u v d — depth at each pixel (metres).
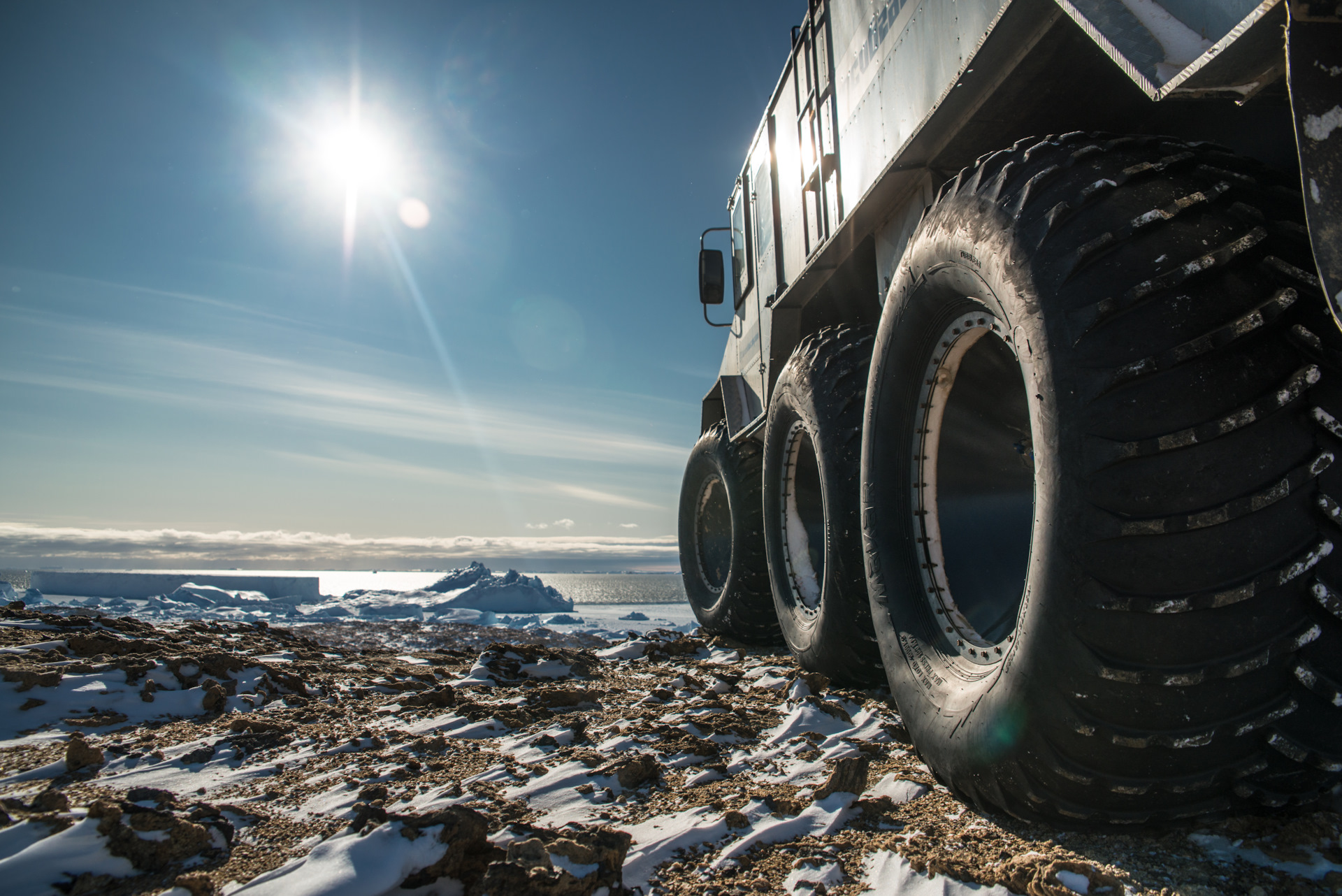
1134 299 1.60
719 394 6.85
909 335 2.67
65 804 1.77
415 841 1.54
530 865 1.48
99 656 3.60
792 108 4.44
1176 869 1.59
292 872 1.51
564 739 2.78
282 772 2.38
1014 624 2.26
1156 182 1.78
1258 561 1.48
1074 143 2.02
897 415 2.75
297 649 4.93
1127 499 1.55
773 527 4.46
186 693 3.17
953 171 2.83
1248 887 1.50
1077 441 1.62
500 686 3.97
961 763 1.97
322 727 2.97
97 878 1.49
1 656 3.32
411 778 2.31
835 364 3.57
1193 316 1.57
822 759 2.47
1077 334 1.66
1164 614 1.51
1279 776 1.56
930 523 2.64
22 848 1.55
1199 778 1.58
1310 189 1.18
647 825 1.93
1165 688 1.52
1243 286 1.57
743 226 5.71
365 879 1.45
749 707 3.29
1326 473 1.46
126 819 1.63
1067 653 1.61
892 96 2.92
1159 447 1.52
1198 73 1.35
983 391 2.64
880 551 2.74
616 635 10.71
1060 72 2.22
